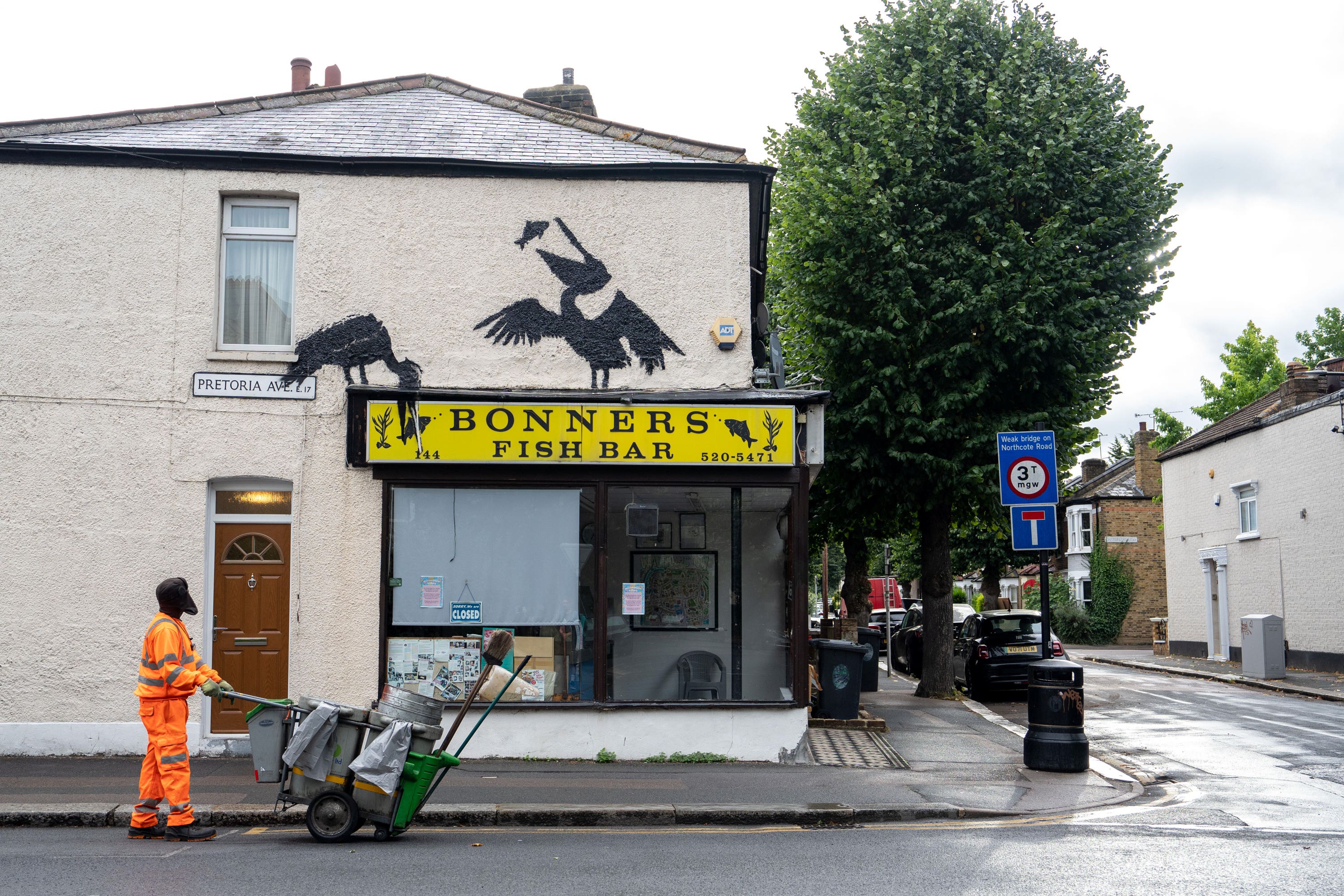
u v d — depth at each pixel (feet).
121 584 35.22
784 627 36.88
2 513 35.12
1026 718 54.95
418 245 37.47
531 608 36.35
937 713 50.62
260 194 37.42
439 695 35.86
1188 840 25.04
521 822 27.32
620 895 19.38
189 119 40.37
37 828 26.35
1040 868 21.88
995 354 51.93
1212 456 100.01
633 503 36.91
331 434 36.29
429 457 35.73
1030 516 37.42
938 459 53.01
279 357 36.35
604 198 38.24
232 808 27.25
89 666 34.91
